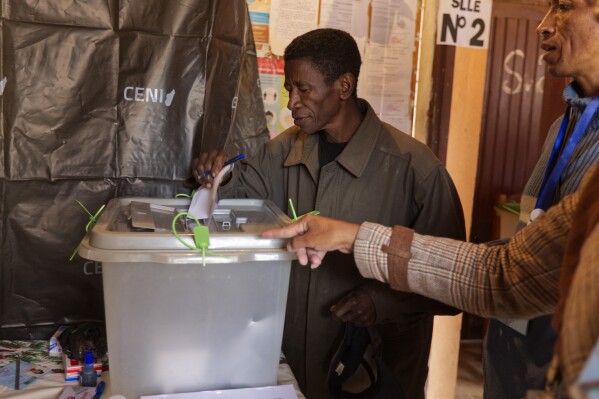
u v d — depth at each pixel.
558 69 1.08
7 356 1.29
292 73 1.40
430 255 1.03
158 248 0.98
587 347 0.48
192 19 1.61
